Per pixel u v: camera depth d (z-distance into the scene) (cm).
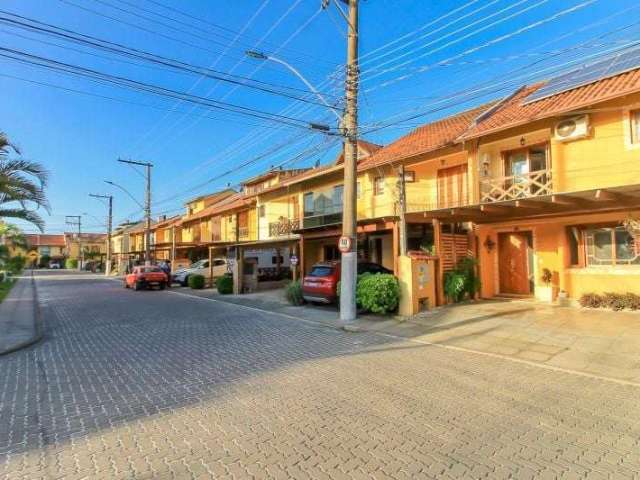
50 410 553
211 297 2156
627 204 1130
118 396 605
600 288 1238
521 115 1331
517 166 1458
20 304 1930
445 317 1192
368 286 1273
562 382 641
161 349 915
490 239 1545
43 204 1423
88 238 10519
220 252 3775
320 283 1545
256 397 587
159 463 402
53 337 1105
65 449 436
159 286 2795
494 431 464
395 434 459
